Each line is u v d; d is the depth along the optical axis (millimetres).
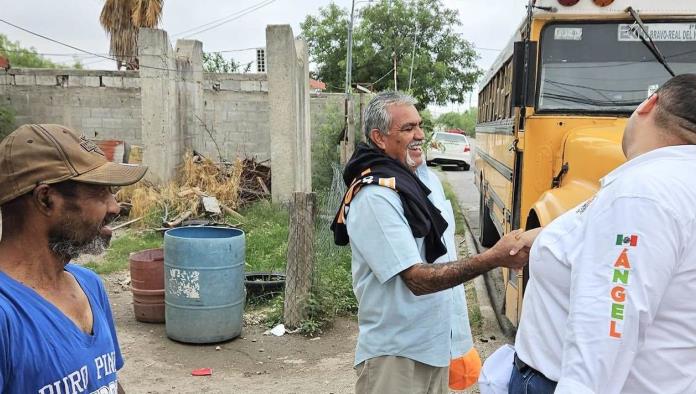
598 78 5070
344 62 27891
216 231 5730
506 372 2221
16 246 1588
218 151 14477
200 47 14188
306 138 13414
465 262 2287
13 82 14367
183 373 4852
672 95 1701
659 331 1597
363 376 2607
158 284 5938
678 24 5020
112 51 21250
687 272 1553
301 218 5809
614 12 4953
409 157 2619
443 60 29859
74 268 1850
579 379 1562
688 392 1606
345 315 6320
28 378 1483
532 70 4953
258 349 5387
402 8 29250
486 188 9211
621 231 1574
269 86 11828
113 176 1644
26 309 1517
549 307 1846
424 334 2523
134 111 14305
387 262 2402
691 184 1578
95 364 1654
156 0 20203
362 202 2479
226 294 5422
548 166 5039
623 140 1875
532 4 4953
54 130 1613
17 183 1544
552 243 1837
